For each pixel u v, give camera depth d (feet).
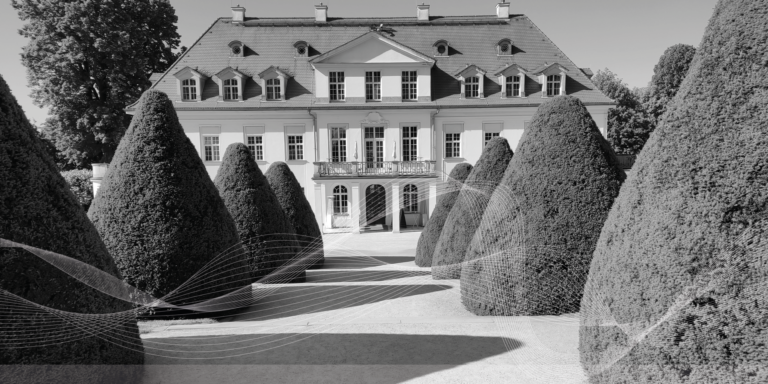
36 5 84.84
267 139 89.10
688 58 121.39
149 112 23.44
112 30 86.89
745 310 10.11
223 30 99.19
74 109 89.20
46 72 87.51
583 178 20.25
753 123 10.73
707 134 11.18
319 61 87.20
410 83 89.71
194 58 94.17
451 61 95.20
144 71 96.99
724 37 11.61
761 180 10.41
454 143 90.58
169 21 102.37
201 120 87.92
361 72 88.69
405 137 89.86
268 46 97.14
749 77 11.03
